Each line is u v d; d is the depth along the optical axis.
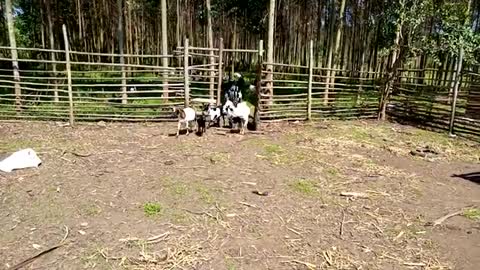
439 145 7.22
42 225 3.80
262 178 5.21
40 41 14.07
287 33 16.44
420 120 8.91
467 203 4.66
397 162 6.16
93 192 4.57
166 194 4.58
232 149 6.47
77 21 14.22
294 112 8.75
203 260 3.32
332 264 3.33
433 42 9.62
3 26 13.18
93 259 3.29
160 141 6.80
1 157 5.65
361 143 7.16
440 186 5.20
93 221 3.91
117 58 13.69
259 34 17.64
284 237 3.73
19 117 7.90
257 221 4.02
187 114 7.18
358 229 3.94
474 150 6.95
